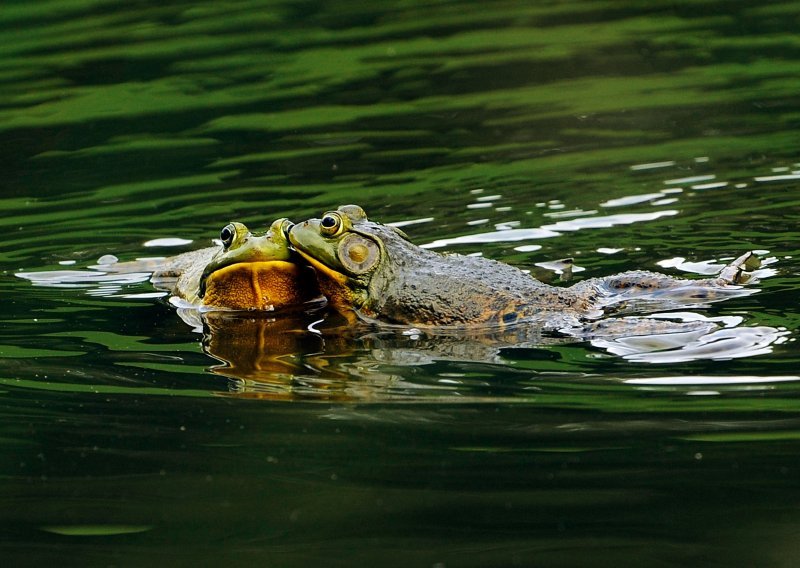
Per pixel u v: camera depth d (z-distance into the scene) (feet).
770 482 46.88
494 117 121.39
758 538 42.68
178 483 48.98
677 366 60.29
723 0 167.63
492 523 44.57
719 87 126.72
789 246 81.15
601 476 48.11
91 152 117.08
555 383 58.80
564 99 126.31
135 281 82.89
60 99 135.74
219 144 117.29
